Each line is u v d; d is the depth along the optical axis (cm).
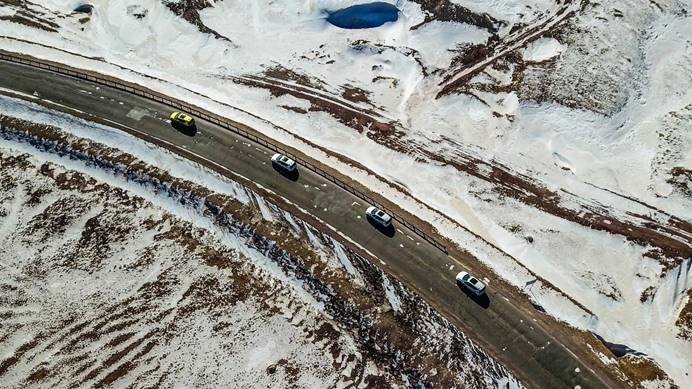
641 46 7294
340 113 6819
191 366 4956
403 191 5988
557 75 6962
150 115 6681
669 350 4847
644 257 5438
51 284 5503
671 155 6262
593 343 4828
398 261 5350
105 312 5306
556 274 5359
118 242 5747
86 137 6506
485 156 6344
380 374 4803
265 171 6097
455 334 4881
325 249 5488
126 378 4922
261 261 5516
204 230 5759
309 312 5197
